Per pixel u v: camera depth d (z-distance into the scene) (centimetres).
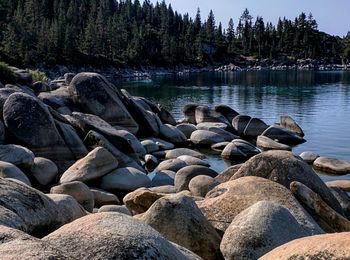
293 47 14388
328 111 3762
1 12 9606
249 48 14338
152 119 2389
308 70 12319
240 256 568
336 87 6247
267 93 5409
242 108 4034
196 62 12769
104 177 1377
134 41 11131
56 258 305
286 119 2734
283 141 2475
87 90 2256
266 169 923
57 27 8894
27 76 3144
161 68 11469
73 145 1667
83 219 410
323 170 1838
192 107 2989
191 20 14712
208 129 2533
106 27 10462
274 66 13525
